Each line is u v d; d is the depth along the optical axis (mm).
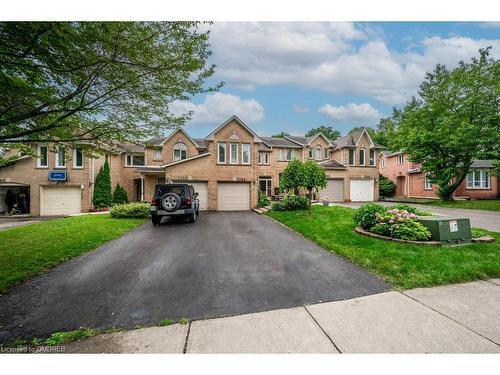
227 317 2963
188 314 3047
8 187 18141
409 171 27250
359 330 2648
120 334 2660
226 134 16734
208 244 6832
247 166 16891
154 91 5875
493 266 4266
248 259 5367
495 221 10055
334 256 5449
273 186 24844
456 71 18500
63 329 2760
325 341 2486
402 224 6285
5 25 3740
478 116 17719
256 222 10984
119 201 19828
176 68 5367
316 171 11742
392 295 3461
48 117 6188
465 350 2328
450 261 4555
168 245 6762
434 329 2637
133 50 4758
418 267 4344
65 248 6105
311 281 4051
